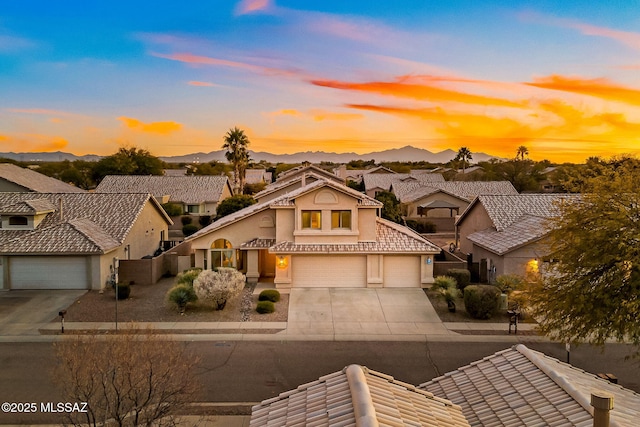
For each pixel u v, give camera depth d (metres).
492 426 8.62
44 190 51.59
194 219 58.66
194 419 13.63
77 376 11.22
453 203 59.91
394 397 7.50
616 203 15.66
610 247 14.95
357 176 108.06
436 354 18.91
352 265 28.08
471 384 10.28
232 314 23.48
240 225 30.33
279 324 22.17
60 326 21.47
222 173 112.19
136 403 10.71
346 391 7.37
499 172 90.25
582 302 14.73
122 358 11.20
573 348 19.61
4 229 29.84
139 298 26.09
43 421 13.45
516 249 27.30
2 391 15.30
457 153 119.06
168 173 102.25
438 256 35.62
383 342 20.14
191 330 21.23
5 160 112.81
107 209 33.56
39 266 27.28
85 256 27.28
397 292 27.09
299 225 28.28
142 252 34.97
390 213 51.16
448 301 24.16
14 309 23.81
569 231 16.30
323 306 24.77
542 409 8.57
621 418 8.02
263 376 16.70
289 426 6.86
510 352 11.02
